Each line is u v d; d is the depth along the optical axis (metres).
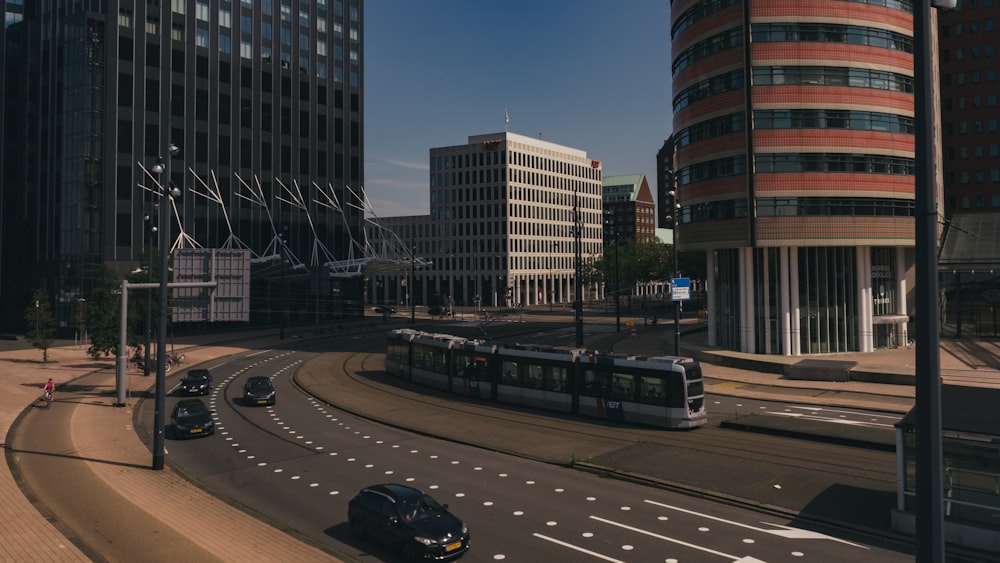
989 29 89.69
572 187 176.12
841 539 16.47
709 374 46.25
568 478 22.06
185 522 18.05
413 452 25.81
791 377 43.72
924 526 8.38
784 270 50.59
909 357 47.72
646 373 29.80
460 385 38.53
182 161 86.75
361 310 110.94
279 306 97.25
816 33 49.78
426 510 16.12
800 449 25.22
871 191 50.06
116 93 81.31
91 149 79.62
